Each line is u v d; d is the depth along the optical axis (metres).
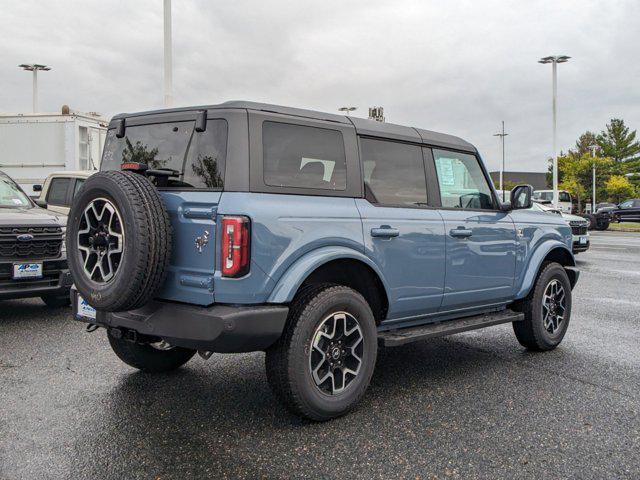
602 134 75.62
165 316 3.79
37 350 5.73
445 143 5.22
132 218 3.58
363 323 4.16
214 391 4.61
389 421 4.05
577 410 4.31
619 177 60.19
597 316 7.91
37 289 6.76
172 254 3.84
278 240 3.75
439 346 6.27
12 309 7.79
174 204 3.85
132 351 4.84
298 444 3.65
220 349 3.64
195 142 3.97
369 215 4.34
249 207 3.67
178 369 5.18
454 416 4.16
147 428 3.87
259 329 3.64
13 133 14.28
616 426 4.02
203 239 3.71
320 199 4.10
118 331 4.15
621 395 4.66
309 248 3.91
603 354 5.94
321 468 3.33
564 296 6.18
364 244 4.24
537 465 3.42
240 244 3.60
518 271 5.65
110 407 4.23
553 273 6.01
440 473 3.30
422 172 4.95
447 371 5.29
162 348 5.00
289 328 3.82
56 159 14.14
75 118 14.04
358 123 4.52
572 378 5.11
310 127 4.16
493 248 5.36
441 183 5.11
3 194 7.81
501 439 3.77
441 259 4.86
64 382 4.79
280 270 3.75
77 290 4.32
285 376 3.80
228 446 3.61
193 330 3.66
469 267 5.12
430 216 4.83
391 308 4.53
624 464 3.45
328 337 3.97
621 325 7.34
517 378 5.09
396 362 5.60
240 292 3.63
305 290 4.01
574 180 60.91
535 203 15.78
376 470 3.32
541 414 4.22
